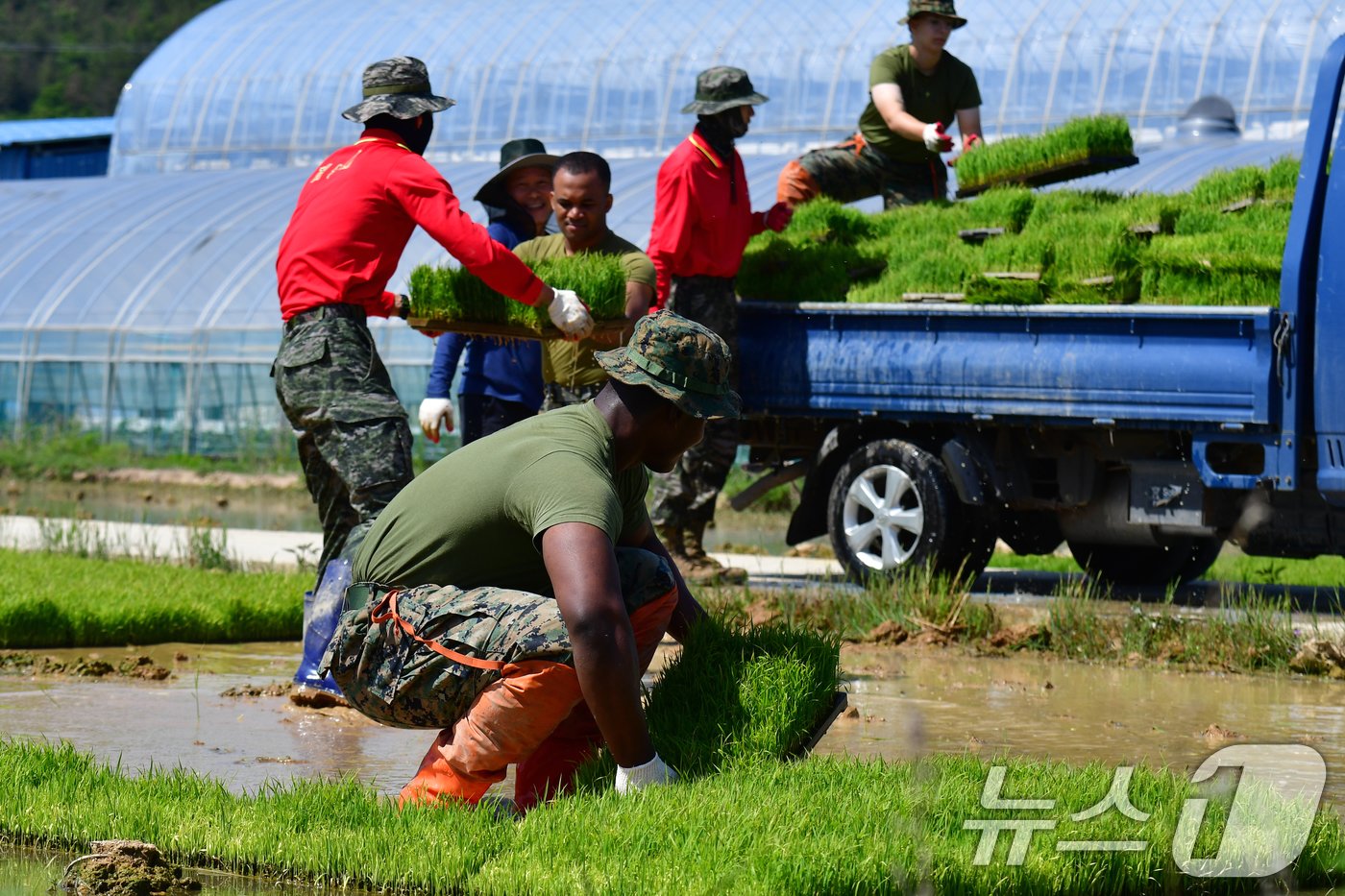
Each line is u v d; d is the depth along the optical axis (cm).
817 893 795
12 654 1727
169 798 991
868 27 8881
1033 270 2161
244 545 3023
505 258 1494
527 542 1016
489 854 886
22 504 4600
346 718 1420
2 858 925
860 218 2467
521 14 9994
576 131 9331
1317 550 2052
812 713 1077
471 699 1007
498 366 1912
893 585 2114
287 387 1478
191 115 10412
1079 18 8281
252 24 10812
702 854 838
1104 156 2320
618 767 973
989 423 2209
